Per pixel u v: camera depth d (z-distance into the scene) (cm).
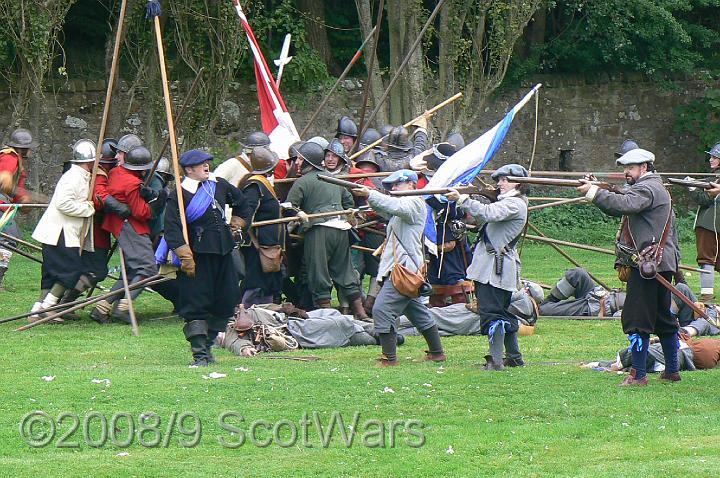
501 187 2228
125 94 5338
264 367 2242
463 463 1583
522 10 5272
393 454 1631
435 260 2833
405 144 3188
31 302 3225
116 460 1591
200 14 5022
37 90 4756
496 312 2222
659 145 6294
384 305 2269
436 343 2348
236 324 2498
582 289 3030
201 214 2216
